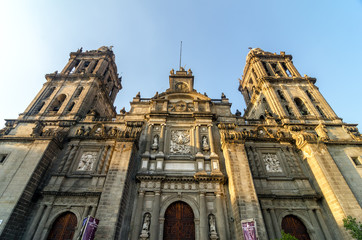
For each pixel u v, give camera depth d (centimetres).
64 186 2338
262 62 4769
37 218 2084
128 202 2206
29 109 3319
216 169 2467
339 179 2256
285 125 3089
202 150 2742
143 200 2219
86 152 2700
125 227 2038
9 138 2600
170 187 2333
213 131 3005
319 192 2328
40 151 2434
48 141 2534
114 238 1809
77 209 2158
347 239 1917
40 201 2239
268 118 3225
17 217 1991
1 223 1875
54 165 2552
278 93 3850
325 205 2223
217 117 3234
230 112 3359
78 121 3095
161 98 3416
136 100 3572
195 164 2558
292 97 3675
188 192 2300
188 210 2227
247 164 2355
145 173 2367
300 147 2703
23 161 2342
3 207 1981
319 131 2880
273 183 2438
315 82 4003
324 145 2605
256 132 2975
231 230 2050
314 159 2461
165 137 2878
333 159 2523
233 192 2141
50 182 2333
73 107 3331
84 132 2917
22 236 1997
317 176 2383
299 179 2448
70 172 2475
